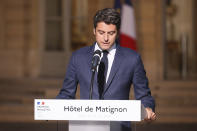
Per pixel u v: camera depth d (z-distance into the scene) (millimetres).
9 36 24188
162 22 23562
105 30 6184
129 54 6719
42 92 21719
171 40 27531
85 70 6656
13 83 22578
